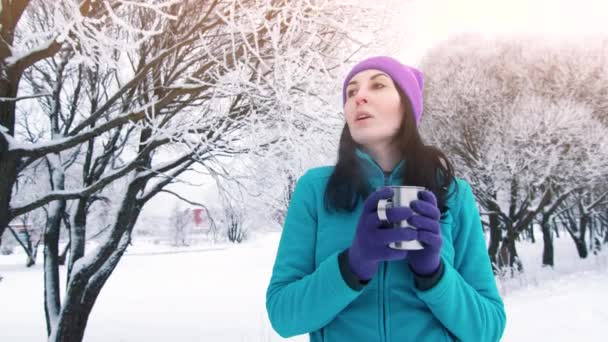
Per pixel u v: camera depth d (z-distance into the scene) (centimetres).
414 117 104
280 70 284
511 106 1287
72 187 745
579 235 2250
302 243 103
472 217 108
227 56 305
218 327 804
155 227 3597
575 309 743
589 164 1230
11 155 288
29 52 258
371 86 104
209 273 1795
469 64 1449
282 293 91
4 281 1673
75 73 507
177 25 304
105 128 296
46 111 536
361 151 105
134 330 788
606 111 1340
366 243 73
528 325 667
